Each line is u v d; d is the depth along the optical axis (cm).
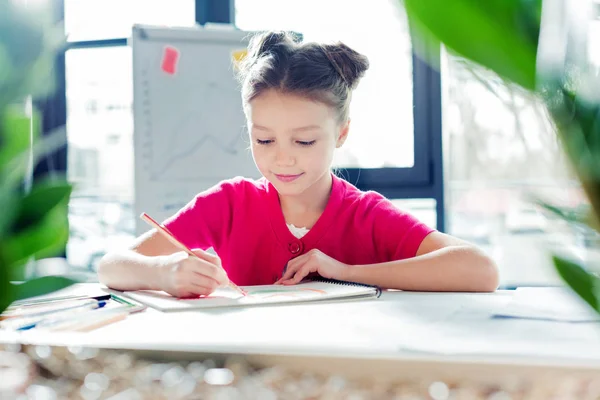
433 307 71
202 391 32
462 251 108
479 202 260
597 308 23
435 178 259
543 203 23
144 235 125
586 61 21
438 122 255
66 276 25
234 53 230
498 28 20
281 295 83
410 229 125
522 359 34
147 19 262
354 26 230
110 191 260
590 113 21
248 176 240
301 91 111
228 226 137
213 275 86
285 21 234
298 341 48
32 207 24
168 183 235
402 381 34
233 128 239
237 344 39
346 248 132
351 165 256
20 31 22
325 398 32
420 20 20
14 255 24
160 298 83
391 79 253
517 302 74
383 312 67
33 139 24
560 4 21
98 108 259
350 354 36
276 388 33
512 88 21
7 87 22
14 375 35
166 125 235
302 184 117
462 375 34
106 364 37
